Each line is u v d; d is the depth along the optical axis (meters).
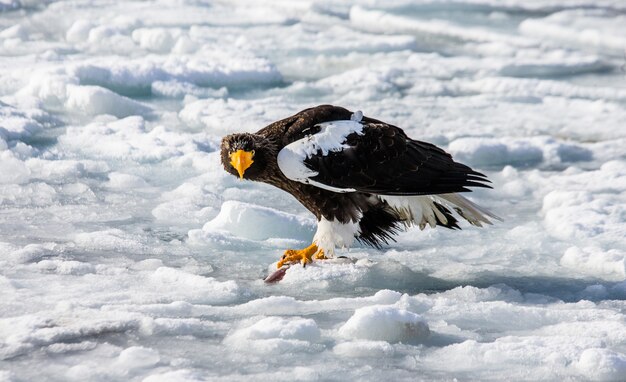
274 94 19.91
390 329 8.51
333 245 10.92
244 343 8.26
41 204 12.60
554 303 9.73
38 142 15.39
